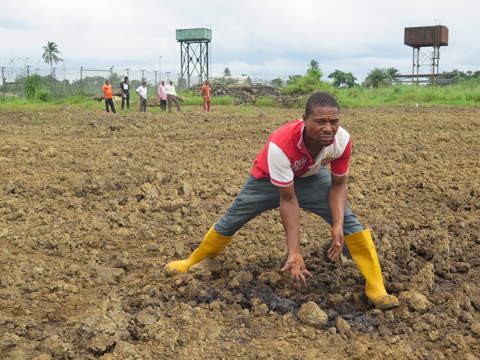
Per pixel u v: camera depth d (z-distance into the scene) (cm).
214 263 431
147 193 636
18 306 368
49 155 858
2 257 446
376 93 3152
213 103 2811
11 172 729
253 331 342
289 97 2709
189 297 383
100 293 396
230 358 312
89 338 325
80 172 747
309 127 321
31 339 328
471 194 656
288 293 392
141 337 328
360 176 733
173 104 2720
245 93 3147
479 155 922
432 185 681
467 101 2639
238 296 381
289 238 347
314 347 328
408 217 571
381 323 355
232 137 1128
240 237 499
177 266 424
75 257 463
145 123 1398
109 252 478
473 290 392
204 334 333
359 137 1126
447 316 359
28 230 517
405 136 1124
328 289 404
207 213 582
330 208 365
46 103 2697
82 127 1282
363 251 372
